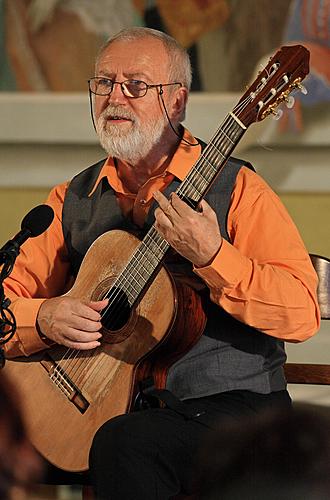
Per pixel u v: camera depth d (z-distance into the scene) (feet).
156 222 17.56
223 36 32.14
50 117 32.55
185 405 17.90
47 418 18.66
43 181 32.78
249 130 31.37
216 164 17.84
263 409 18.17
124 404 18.26
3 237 32.83
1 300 17.03
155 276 18.39
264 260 18.72
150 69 19.31
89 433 18.39
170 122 19.52
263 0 31.86
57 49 32.86
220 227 18.98
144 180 19.76
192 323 18.26
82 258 20.21
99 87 19.57
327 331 30.50
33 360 19.08
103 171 20.17
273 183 31.63
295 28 31.71
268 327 18.13
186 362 18.74
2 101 32.73
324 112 31.22
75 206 20.42
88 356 18.70
